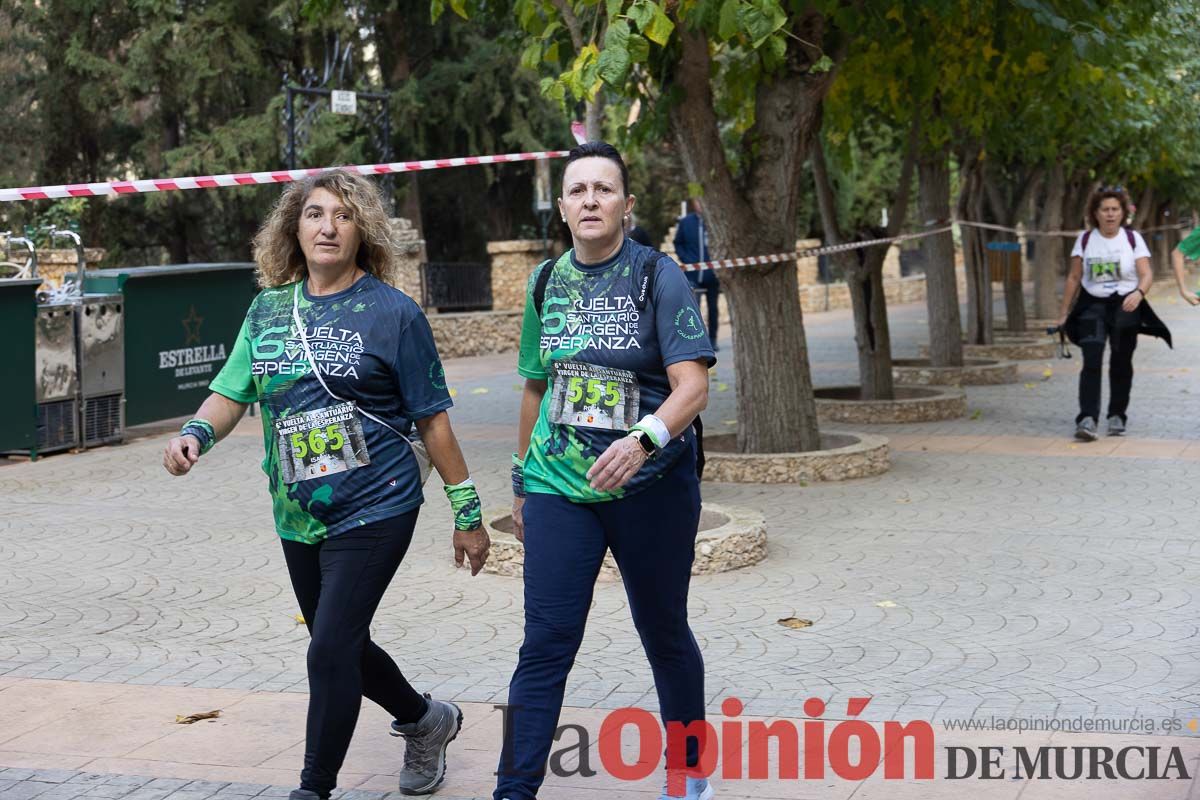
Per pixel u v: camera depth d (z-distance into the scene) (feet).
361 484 21.40
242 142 116.98
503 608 36.22
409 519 21.79
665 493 21.21
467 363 110.32
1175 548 41.93
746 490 52.54
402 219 119.85
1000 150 100.99
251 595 37.99
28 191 27.84
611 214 21.29
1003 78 68.39
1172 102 100.22
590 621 34.68
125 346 65.92
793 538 44.14
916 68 63.41
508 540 39.75
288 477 21.53
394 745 26.08
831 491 52.08
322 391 21.45
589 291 21.54
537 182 135.23
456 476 22.63
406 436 22.07
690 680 22.25
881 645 32.14
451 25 129.70
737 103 55.98
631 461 20.12
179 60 115.03
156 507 50.67
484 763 24.90
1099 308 62.95
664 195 172.65
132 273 65.62
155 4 114.01
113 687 29.63
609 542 21.53
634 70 53.11
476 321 118.11
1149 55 72.64
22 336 59.98
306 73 113.29
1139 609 35.04
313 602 22.54
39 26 121.90
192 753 25.45
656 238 174.70
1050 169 115.55
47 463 60.59
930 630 33.40
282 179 31.96
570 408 21.36
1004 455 59.82
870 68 64.85
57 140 126.72
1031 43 54.85
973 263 105.60
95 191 28.73
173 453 21.20
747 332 55.67
